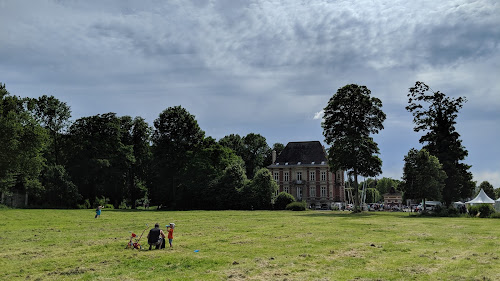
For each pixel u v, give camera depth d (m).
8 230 26.28
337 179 97.38
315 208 91.88
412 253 16.16
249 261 14.38
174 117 81.38
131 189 87.62
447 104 61.16
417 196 54.94
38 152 65.88
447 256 15.39
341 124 62.84
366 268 13.04
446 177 54.53
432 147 61.84
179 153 80.62
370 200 165.88
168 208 80.12
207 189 78.06
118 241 20.27
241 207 75.81
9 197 70.44
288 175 99.25
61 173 73.12
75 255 16.05
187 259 14.88
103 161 76.88
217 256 15.48
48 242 20.16
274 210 72.62
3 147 58.66
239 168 79.25
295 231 25.34
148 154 89.31
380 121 62.12
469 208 51.72
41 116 79.50
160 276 12.13
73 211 56.69
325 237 21.83
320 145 101.94
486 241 20.19
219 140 116.88
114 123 82.00
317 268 13.08
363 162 59.66
